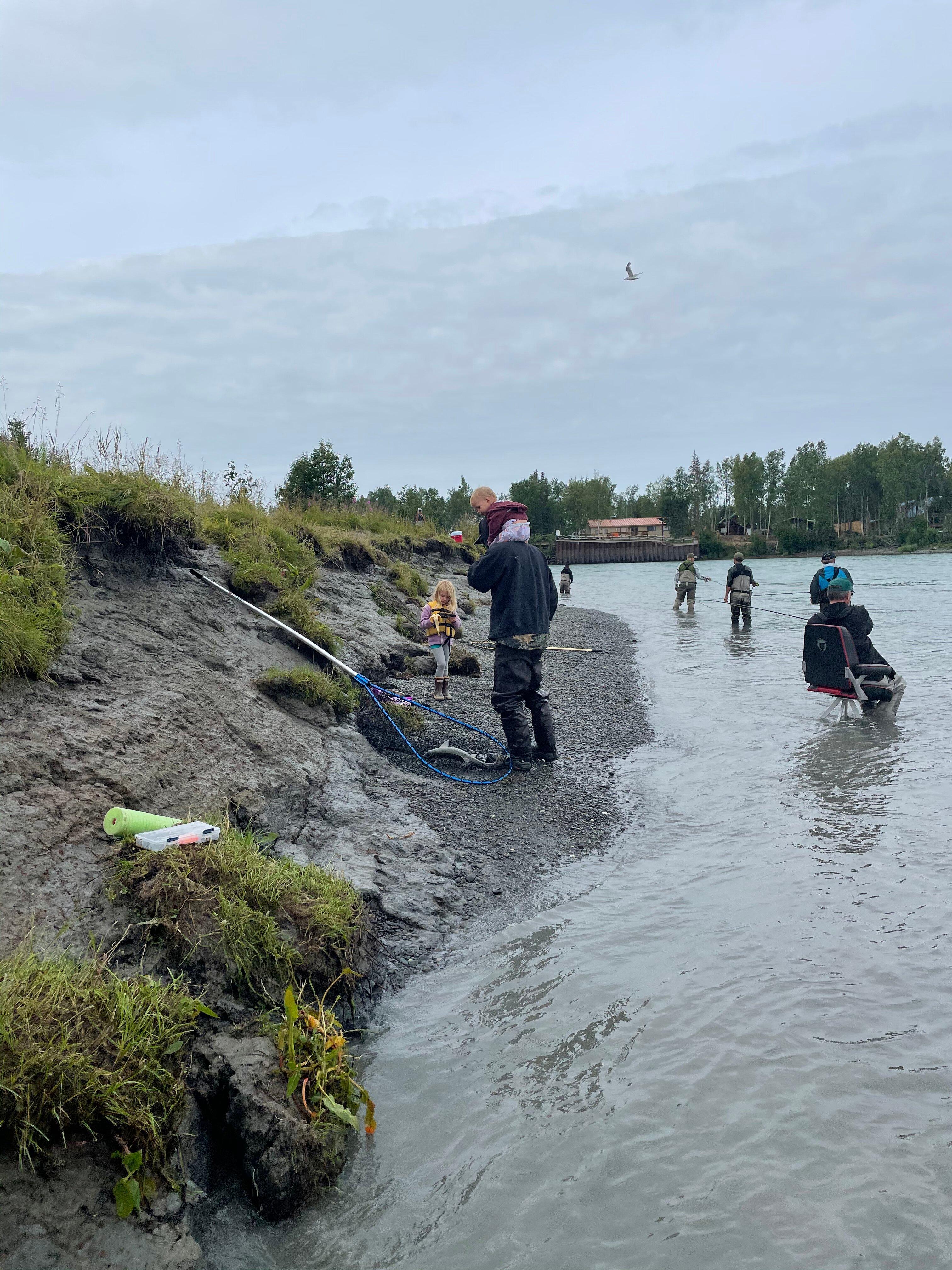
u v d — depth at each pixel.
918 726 9.73
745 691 12.41
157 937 3.78
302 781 6.18
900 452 134.62
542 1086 3.62
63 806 4.39
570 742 9.17
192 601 7.78
